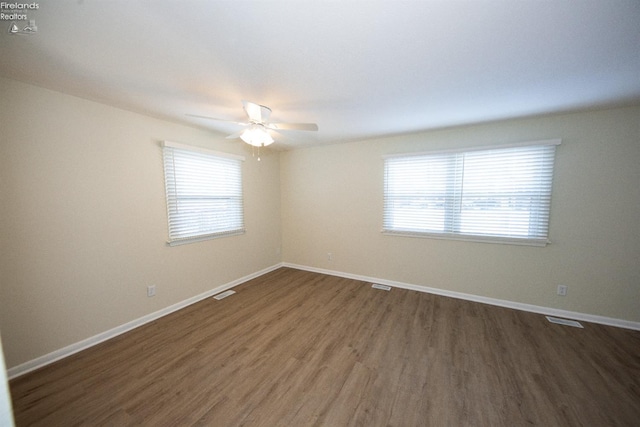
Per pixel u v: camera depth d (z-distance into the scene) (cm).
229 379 176
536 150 263
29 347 185
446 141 308
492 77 175
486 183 290
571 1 108
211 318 264
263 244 415
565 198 255
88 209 214
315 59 152
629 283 237
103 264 224
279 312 278
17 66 157
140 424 142
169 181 274
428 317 264
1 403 50
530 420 143
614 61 154
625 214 235
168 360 197
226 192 345
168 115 251
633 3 107
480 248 300
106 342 221
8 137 174
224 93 200
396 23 120
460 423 142
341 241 399
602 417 144
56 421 143
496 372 181
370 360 196
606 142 237
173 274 282
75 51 142
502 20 118
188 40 133
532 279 275
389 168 349
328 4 108
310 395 162
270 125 218
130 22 118
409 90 196
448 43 136
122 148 235
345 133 325
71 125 203
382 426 140
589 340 219
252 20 117
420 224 334
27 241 183
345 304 298
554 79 178
